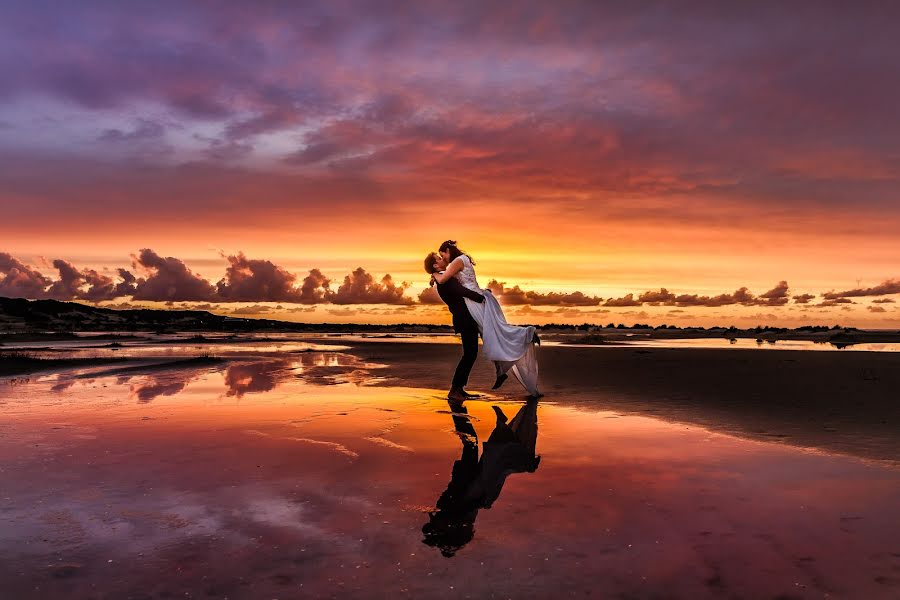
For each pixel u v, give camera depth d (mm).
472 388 7688
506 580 2092
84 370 9898
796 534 2500
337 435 4598
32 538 2477
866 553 2307
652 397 6359
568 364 10266
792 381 7520
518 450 4035
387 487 3205
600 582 2074
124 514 2770
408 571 2166
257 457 3887
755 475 3385
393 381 8492
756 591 2008
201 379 8672
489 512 2789
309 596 1979
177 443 4305
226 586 2049
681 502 2916
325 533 2535
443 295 7207
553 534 2518
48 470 3539
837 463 3627
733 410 5484
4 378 8664
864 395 6297
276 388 7641
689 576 2115
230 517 2734
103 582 2076
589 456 3859
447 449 4109
